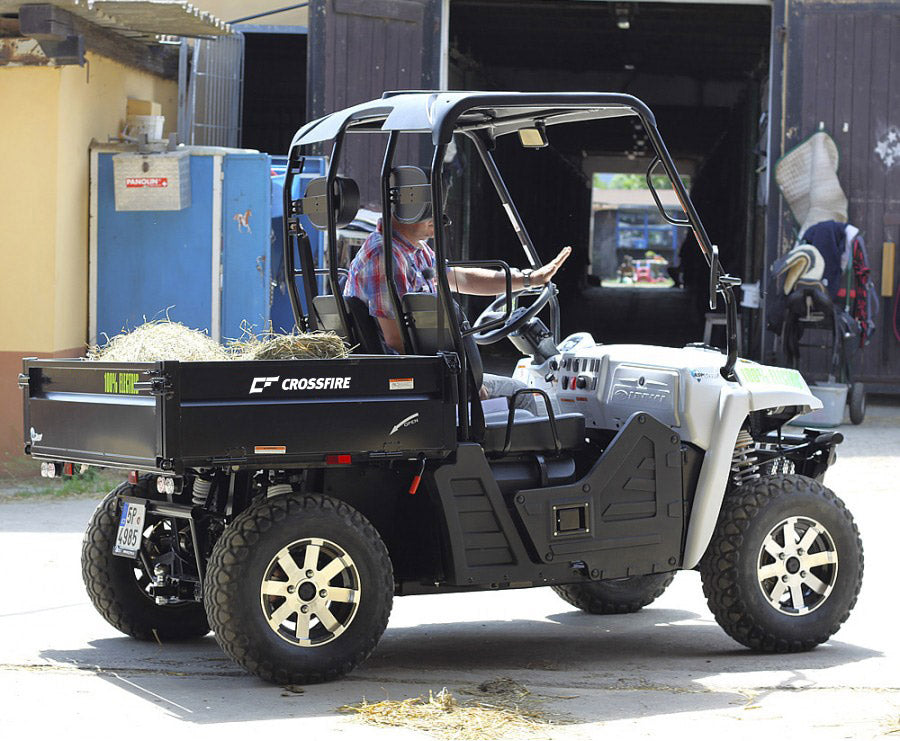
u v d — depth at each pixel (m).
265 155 21.39
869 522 16.80
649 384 11.07
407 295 10.19
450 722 8.76
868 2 27.84
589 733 8.57
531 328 12.20
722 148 60.03
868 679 10.11
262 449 9.23
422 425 9.76
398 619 12.46
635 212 109.50
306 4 29.70
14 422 20.30
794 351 26.27
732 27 39.75
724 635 11.82
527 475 10.52
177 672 10.18
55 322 20.20
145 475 11.12
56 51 19.94
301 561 9.67
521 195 55.72
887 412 27.98
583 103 10.15
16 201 20.17
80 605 12.55
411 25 27.58
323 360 9.42
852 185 28.17
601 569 10.54
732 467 11.24
